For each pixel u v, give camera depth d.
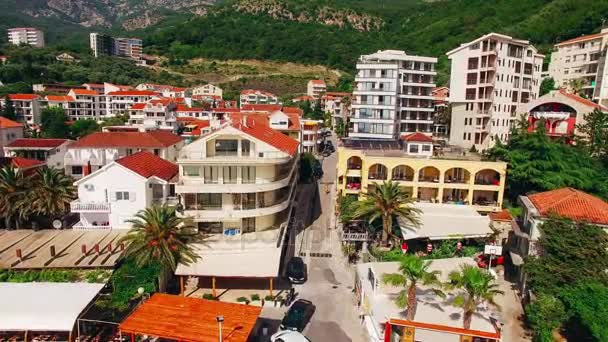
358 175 63.22
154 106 115.06
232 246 44.53
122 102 151.12
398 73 100.31
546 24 148.12
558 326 32.84
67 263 40.47
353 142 74.44
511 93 89.12
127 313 34.19
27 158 73.25
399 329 34.00
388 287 36.25
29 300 33.62
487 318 33.31
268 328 36.16
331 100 170.38
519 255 44.06
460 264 38.22
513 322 37.41
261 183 47.25
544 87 114.00
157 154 65.50
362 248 52.12
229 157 46.81
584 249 35.16
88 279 39.03
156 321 30.97
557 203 41.56
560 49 114.81
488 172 62.66
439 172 61.56
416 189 60.03
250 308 33.34
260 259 41.78
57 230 49.59
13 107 124.31
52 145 74.06
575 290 33.56
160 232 39.09
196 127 105.12
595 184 60.03
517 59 89.56
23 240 46.44
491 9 183.50
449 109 103.06
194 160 45.19
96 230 49.38
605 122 71.75
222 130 47.06
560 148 64.44
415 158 59.56
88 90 152.50
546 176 60.12
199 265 40.16
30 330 31.88
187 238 41.16
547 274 35.09
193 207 47.34
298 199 71.56
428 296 36.06
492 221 55.72
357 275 41.47
